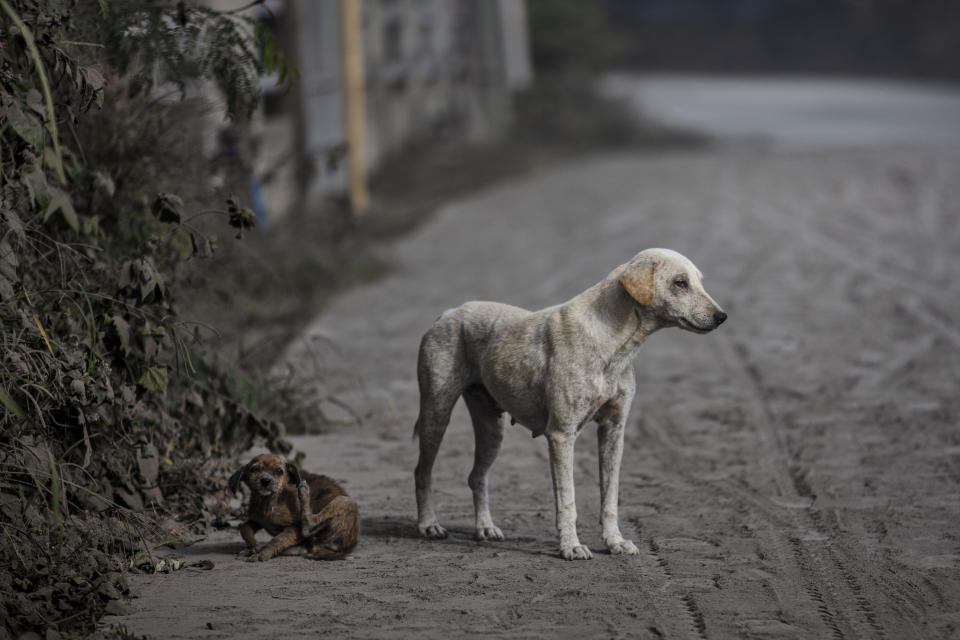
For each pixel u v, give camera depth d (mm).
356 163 33500
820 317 21703
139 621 8406
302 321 21000
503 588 9133
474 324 10430
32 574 8617
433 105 54031
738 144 57719
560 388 9719
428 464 10617
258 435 12273
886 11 108688
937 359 18266
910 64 103250
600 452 10188
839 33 112375
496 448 10617
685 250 29859
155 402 11555
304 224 26859
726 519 11062
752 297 23781
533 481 12641
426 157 49000
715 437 14328
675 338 20672
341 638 8109
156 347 10180
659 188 43094
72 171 10461
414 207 39594
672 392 16781
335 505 9852
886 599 8906
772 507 11453
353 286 25547
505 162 50625
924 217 34656
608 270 27688
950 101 77312
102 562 9156
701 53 116250
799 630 8289
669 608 8711
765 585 9211
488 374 10180
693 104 78938
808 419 15000
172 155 13195
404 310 23328
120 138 12055
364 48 43719
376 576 9430
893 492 11883
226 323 17062
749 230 32906
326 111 33188
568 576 9414
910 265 27125
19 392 9266
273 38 12156
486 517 10586
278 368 16781
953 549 10109
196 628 8289
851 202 37781
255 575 9438
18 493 9156
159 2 12633
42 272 10883
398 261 29484
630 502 11719
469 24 58969
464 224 36625
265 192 21609
